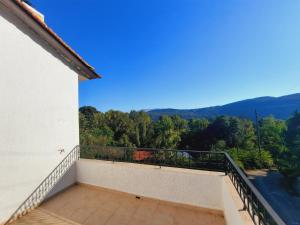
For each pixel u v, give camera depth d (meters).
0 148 3.40
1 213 3.37
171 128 26.52
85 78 6.46
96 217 3.66
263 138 28.64
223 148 29.48
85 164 5.20
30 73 4.05
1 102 3.44
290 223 9.68
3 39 3.52
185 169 4.23
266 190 13.93
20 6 3.56
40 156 4.22
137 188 4.44
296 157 16.98
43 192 4.26
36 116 4.16
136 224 3.41
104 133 16.12
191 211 3.84
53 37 4.42
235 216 2.50
